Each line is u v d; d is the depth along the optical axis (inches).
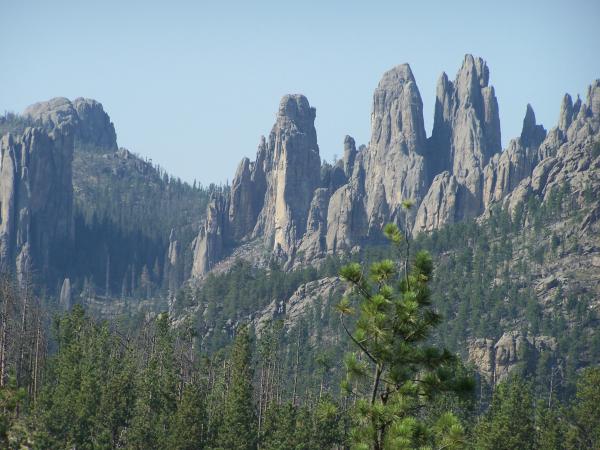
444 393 6624.0
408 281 6776.6
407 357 6584.6
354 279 6786.4
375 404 6540.4
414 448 6323.8
